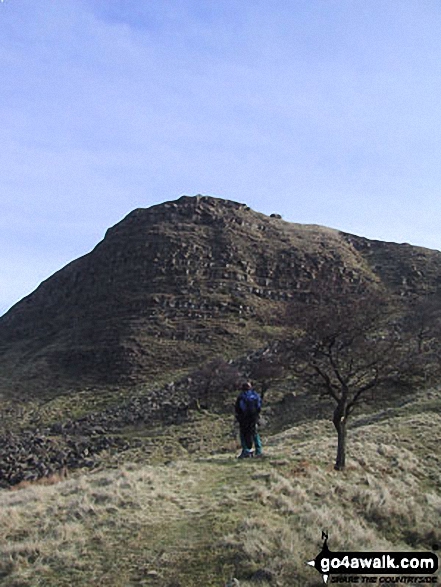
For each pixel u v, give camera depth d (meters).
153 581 10.45
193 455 37.19
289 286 90.00
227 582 10.28
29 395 66.75
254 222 106.56
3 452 46.31
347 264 96.31
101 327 81.06
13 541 12.53
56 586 10.41
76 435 49.53
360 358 22.41
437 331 52.22
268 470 17.77
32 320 97.88
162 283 87.81
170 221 102.25
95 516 13.65
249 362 59.59
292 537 11.76
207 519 13.06
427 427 26.72
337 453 19.45
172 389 57.16
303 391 48.81
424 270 95.19
